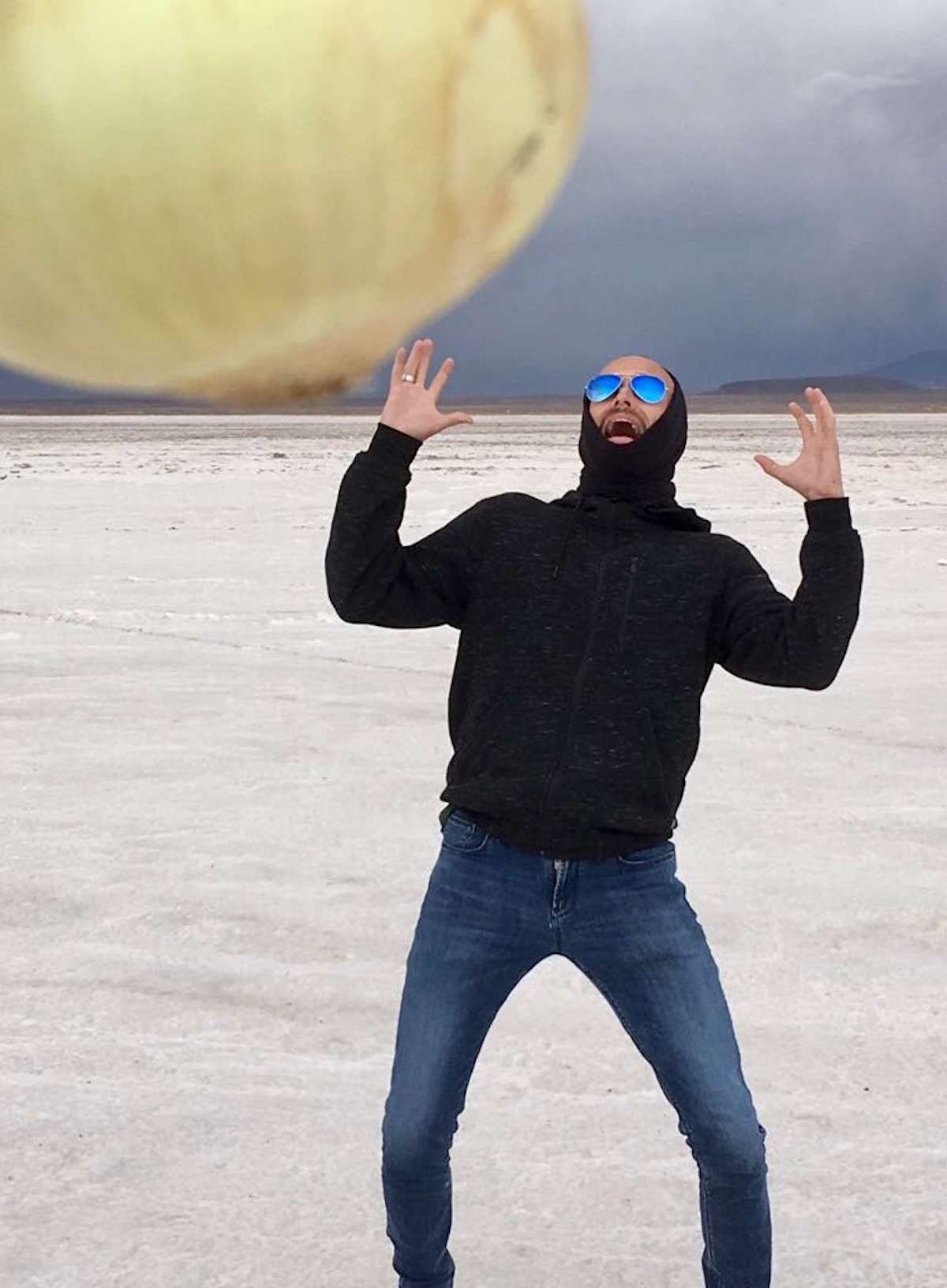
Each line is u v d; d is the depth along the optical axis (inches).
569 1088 155.1
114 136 18.1
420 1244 101.7
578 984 179.3
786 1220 130.7
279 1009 172.6
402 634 409.4
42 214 18.3
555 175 22.5
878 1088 154.6
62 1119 147.1
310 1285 121.7
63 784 258.7
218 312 19.5
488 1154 141.9
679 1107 96.7
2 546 623.2
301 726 301.7
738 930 194.2
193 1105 150.6
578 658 95.0
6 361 20.2
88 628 415.5
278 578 523.5
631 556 96.7
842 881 211.3
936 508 815.1
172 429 2775.6
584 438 100.6
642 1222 131.2
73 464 1263.5
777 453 1526.8
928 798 253.3
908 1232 129.1
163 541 645.3
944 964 185.0
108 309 19.1
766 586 97.1
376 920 197.3
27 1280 121.1
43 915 198.4
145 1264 124.0
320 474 1098.7
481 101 20.6
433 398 92.2
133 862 218.2
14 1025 167.6
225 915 198.1
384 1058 162.2
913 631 422.3
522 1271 124.0
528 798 93.0
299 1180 137.5
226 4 18.4
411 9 19.7
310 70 18.8
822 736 296.4
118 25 18.0
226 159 18.5
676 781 96.3
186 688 336.2
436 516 756.6
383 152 19.5
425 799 251.1
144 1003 173.5
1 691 331.9
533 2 21.5
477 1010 97.3
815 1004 173.6
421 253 20.5
